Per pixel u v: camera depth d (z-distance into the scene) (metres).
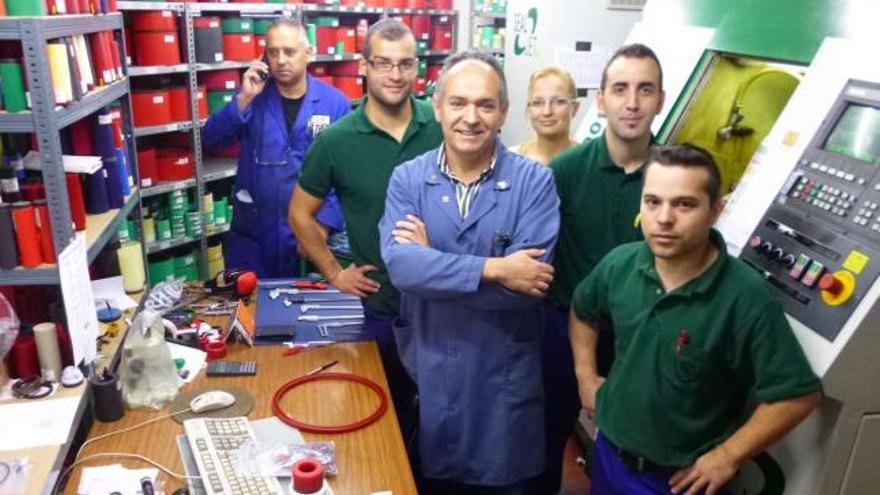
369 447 1.55
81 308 1.63
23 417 1.47
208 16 3.57
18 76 1.46
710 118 2.23
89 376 1.64
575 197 1.97
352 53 4.45
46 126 1.47
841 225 1.42
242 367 1.86
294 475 1.30
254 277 2.39
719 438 1.48
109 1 2.08
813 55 1.76
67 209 1.55
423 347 1.72
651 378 1.49
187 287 2.40
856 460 1.42
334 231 2.99
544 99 2.47
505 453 1.71
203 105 3.62
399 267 1.60
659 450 1.51
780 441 1.52
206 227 3.79
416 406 2.13
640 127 1.84
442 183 1.67
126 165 2.30
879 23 1.57
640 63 1.82
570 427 2.25
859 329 1.30
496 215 1.64
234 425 1.56
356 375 1.85
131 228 2.45
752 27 2.02
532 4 3.60
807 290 1.43
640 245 1.62
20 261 1.54
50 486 1.35
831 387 1.34
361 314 2.25
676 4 2.53
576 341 1.78
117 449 1.50
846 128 1.53
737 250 1.65
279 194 3.23
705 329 1.41
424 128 2.18
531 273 1.53
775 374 1.34
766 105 2.17
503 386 1.69
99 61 1.97
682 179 1.37
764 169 1.70
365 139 2.15
